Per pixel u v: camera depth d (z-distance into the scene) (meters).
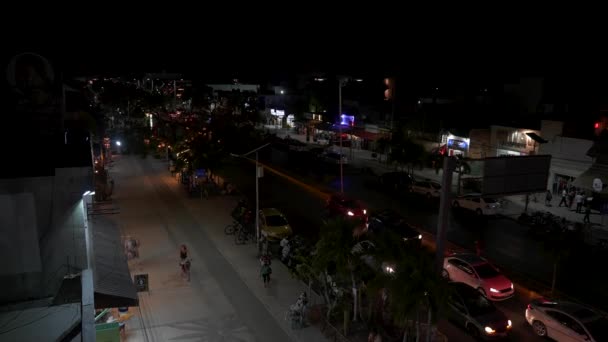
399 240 15.33
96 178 34.56
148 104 76.19
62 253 11.70
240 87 109.12
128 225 29.97
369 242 18.75
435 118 51.75
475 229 30.27
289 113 83.50
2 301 10.84
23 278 10.98
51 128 12.94
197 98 87.25
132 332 17.09
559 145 37.59
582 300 20.31
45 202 11.32
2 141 12.23
